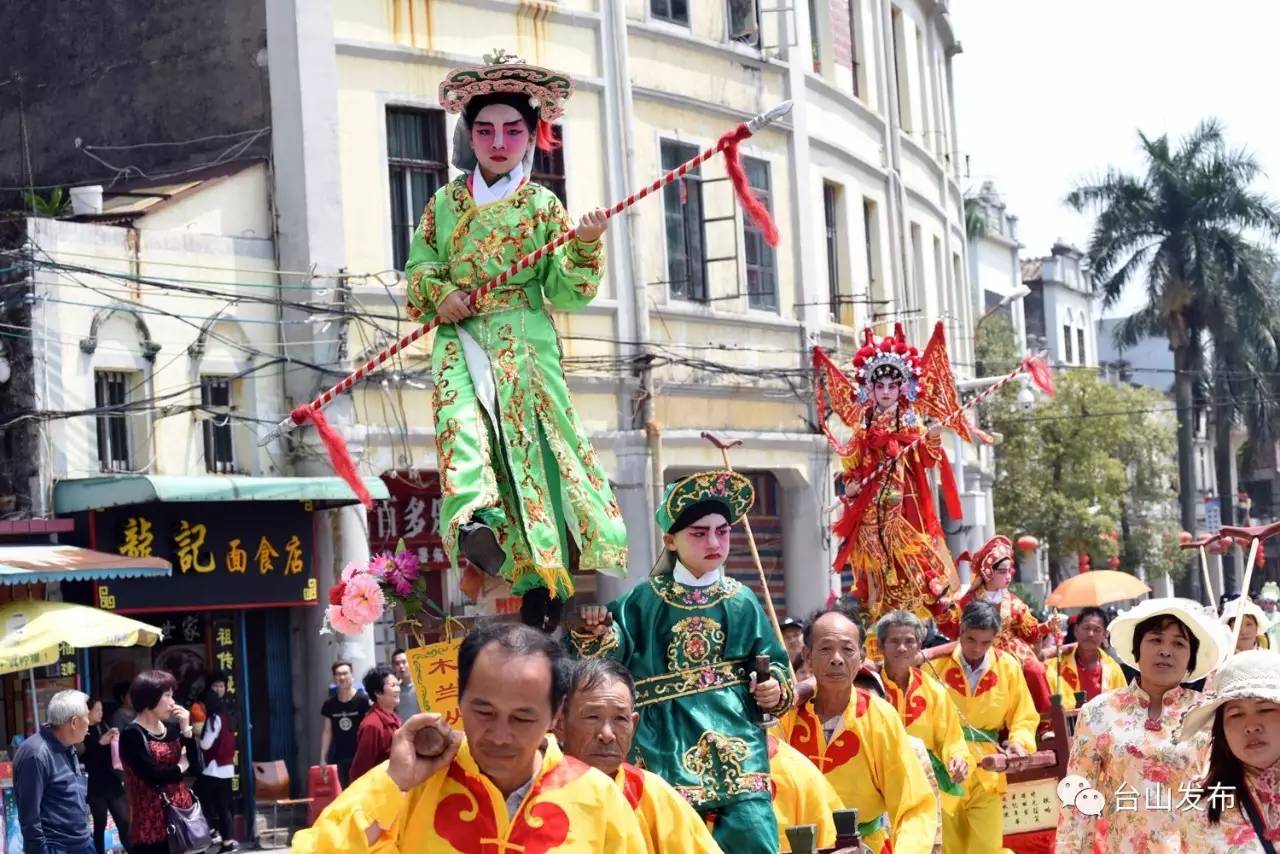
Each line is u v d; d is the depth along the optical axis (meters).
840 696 8.99
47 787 12.21
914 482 12.72
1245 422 48.91
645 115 24.38
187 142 21.84
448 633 7.64
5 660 15.47
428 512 21.61
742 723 7.64
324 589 20.12
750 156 26.19
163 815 13.47
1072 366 46.28
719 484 7.62
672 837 5.93
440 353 7.64
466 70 7.62
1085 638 13.91
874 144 30.27
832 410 13.38
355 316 20.00
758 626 7.75
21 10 23.58
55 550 16.91
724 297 25.30
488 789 5.29
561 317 22.98
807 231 27.14
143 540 18.50
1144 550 44.44
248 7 21.31
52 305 18.48
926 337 32.59
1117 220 45.97
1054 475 41.25
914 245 32.72
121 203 20.19
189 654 18.22
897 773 8.96
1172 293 45.66
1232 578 52.16
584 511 7.47
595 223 7.41
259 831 18.81
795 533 26.66
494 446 7.48
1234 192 45.44
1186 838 7.27
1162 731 7.63
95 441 18.83
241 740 19.50
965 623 11.76
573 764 5.43
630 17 24.36
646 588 7.75
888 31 31.36
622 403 23.64
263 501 19.31
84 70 22.94
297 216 20.73
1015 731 11.83
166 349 19.45
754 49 26.25
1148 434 43.97
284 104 20.95
